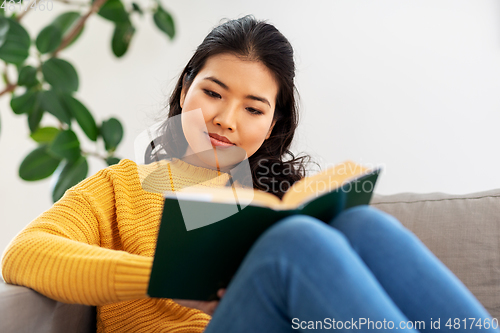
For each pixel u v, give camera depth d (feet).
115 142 6.35
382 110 6.30
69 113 6.25
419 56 6.19
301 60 6.58
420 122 6.15
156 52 7.25
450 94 6.06
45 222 2.92
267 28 3.76
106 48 7.47
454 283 2.28
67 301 2.54
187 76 3.91
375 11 6.37
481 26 5.97
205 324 3.11
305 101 6.53
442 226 3.75
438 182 6.07
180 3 7.14
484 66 5.94
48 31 6.28
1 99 7.63
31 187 7.72
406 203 4.06
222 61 3.50
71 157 6.09
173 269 2.26
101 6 6.73
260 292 1.98
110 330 3.11
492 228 3.62
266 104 3.59
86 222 3.18
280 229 2.03
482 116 5.93
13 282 2.60
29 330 2.48
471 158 5.97
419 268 2.30
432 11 6.16
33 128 6.28
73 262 2.51
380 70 6.32
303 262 1.92
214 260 2.31
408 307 2.27
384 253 2.34
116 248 3.44
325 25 6.54
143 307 3.12
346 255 1.96
